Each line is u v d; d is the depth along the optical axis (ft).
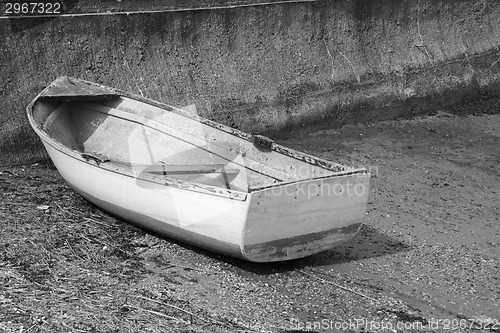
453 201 37.86
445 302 27.86
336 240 28.94
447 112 51.39
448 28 54.29
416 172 41.19
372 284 28.50
